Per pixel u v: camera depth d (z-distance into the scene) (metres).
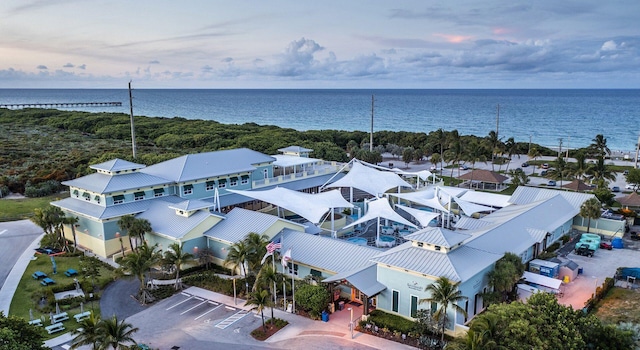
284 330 37.34
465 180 101.19
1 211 76.06
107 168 60.38
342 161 120.06
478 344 26.70
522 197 69.12
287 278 45.41
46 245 58.16
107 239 54.91
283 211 69.69
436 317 33.44
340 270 42.75
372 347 34.38
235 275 48.47
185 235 50.03
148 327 38.16
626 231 64.56
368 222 69.69
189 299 43.59
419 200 66.38
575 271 47.16
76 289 45.31
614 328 28.86
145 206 59.00
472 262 38.22
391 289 38.75
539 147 147.38
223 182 70.31
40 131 165.50
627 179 87.94
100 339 28.83
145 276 47.22
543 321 27.88
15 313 40.22
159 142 141.50
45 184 89.31
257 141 129.62
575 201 65.88
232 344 35.28
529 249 50.91
